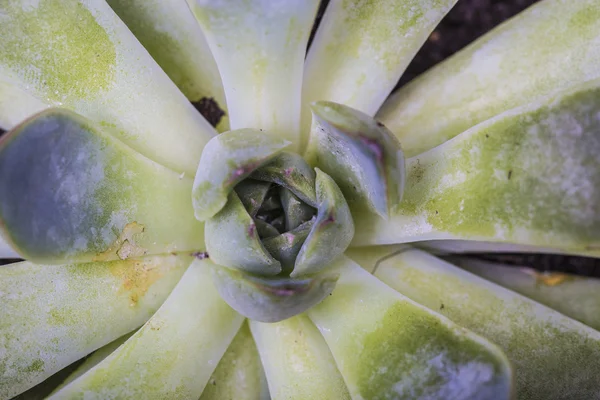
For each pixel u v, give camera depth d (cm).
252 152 16
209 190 16
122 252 18
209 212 16
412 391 17
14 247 16
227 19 17
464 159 17
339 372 18
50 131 16
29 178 16
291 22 17
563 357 18
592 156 16
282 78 18
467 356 16
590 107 16
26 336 18
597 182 16
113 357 18
